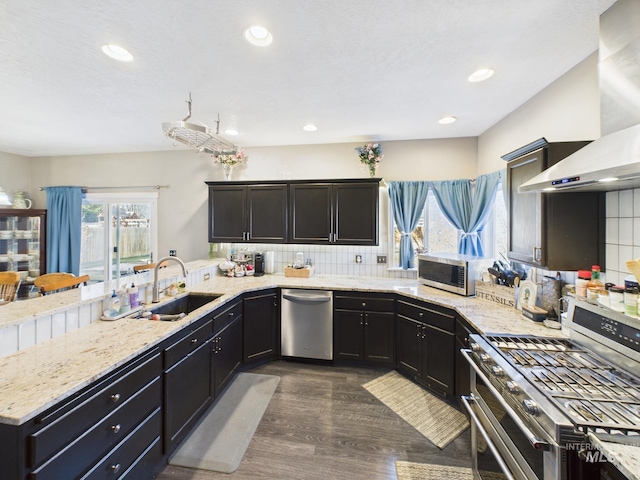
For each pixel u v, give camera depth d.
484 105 2.56
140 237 4.33
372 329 3.01
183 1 1.33
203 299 2.75
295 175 3.86
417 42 1.67
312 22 1.49
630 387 1.11
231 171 3.96
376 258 3.71
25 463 1.00
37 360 1.35
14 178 4.28
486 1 1.35
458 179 3.49
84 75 2.02
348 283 3.26
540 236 1.79
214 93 2.31
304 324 3.13
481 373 1.46
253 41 1.65
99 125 3.07
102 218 4.41
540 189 1.58
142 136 3.46
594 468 0.91
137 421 1.49
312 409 2.36
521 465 1.15
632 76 1.29
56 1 1.32
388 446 1.96
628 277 1.43
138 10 1.39
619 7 1.34
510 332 1.73
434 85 2.19
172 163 4.15
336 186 3.36
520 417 1.11
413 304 2.73
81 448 1.19
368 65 1.91
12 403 1.03
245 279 3.43
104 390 1.29
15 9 1.37
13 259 4.21
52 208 4.30
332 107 2.60
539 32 1.58
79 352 1.44
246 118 2.87
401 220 3.57
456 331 2.33
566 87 2.02
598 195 1.71
